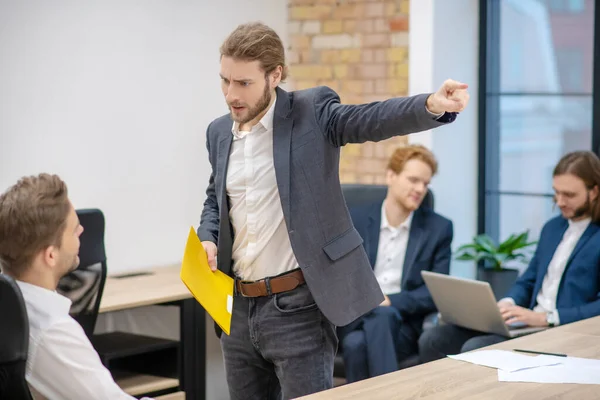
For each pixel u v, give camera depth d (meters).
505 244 5.70
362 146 6.19
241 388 3.18
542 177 6.09
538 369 2.78
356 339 4.60
